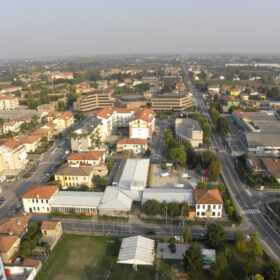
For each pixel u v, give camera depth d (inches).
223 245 4062.5
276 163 6540.4
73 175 5994.1
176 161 7160.4
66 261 3973.9
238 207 5241.1
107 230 4653.1
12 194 5920.3
